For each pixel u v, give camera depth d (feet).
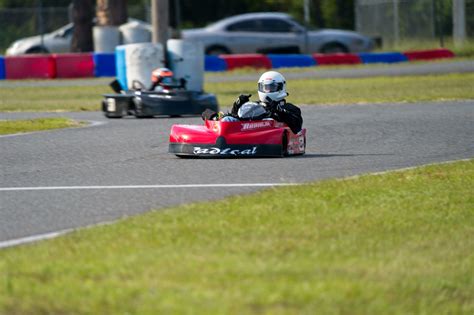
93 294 61.87
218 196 102.37
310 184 106.63
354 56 374.84
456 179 111.65
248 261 70.49
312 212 90.53
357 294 62.59
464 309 63.36
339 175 117.80
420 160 133.08
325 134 167.43
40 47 424.05
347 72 337.93
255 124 135.23
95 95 273.33
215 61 358.23
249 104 137.18
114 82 213.05
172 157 137.28
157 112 201.36
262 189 105.40
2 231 85.61
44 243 77.97
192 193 104.73
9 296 61.93
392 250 76.33
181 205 95.09
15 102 250.98
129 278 65.67
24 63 341.62
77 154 142.72
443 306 63.31
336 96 249.55
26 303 60.59
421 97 239.71
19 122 188.75
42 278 66.08
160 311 58.39
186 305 59.41
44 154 143.13
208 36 387.55
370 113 204.74
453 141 155.84
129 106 203.72
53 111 224.12
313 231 81.92
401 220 88.02
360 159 133.90
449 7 459.73
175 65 257.55
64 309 59.47
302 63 366.84
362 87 277.64
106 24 408.67
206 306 59.21
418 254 75.56
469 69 331.57
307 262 70.74
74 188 109.60
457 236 82.38
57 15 511.81
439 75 310.04
